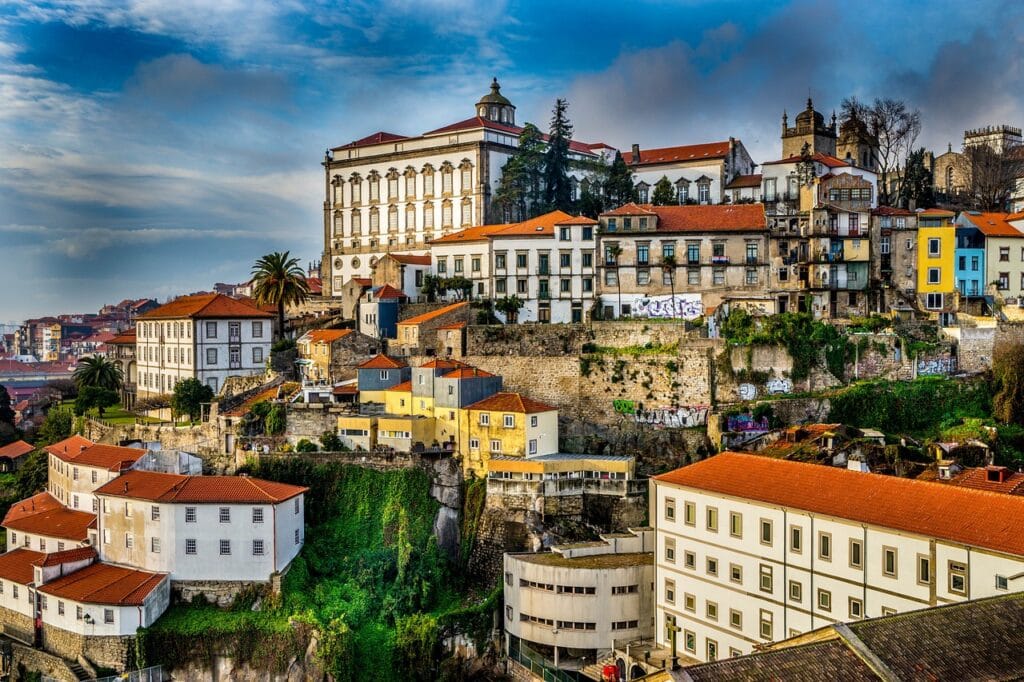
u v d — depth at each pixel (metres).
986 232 140.88
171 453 121.00
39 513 123.50
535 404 122.00
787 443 110.12
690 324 131.62
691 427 121.94
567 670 97.19
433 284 158.75
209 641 100.44
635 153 195.62
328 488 119.62
